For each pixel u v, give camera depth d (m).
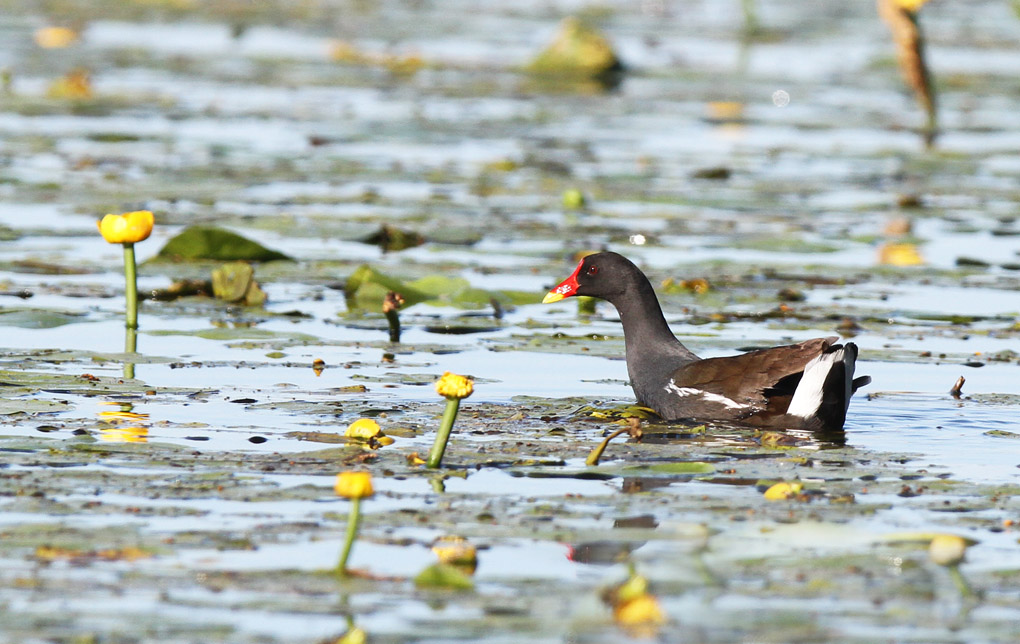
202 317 14.28
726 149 25.11
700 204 20.11
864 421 11.15
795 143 25.77
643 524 8.24
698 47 37.69
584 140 25.73
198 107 27.70
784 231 18.88
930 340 13.88
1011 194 21.31
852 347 10.96
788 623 6.80
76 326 13.74
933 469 9.67
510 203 20.33
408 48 36.78
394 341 13.48
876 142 25.94
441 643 6.51
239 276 14.95
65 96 28.25
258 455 9.55
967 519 8.46
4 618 6.72
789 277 16.44
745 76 33.47
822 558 7.71
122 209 19.11
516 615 6.86
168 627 6.65
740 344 13.35
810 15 44.88
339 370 12.37
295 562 7.53
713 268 16.72
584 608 6.96
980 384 12.38
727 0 48.66
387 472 9.27
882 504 8.75
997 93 31.75
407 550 7.75
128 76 31.19
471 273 16.48
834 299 15.49
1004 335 14.00
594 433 10.62
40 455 9.38
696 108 29.31
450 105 29.09
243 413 10.80
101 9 42.59
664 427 11.05
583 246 17.81
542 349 13.17
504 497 8.77
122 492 8.63
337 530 8.04
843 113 29.30
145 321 14.02
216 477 9.00
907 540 8.03
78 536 7.82
